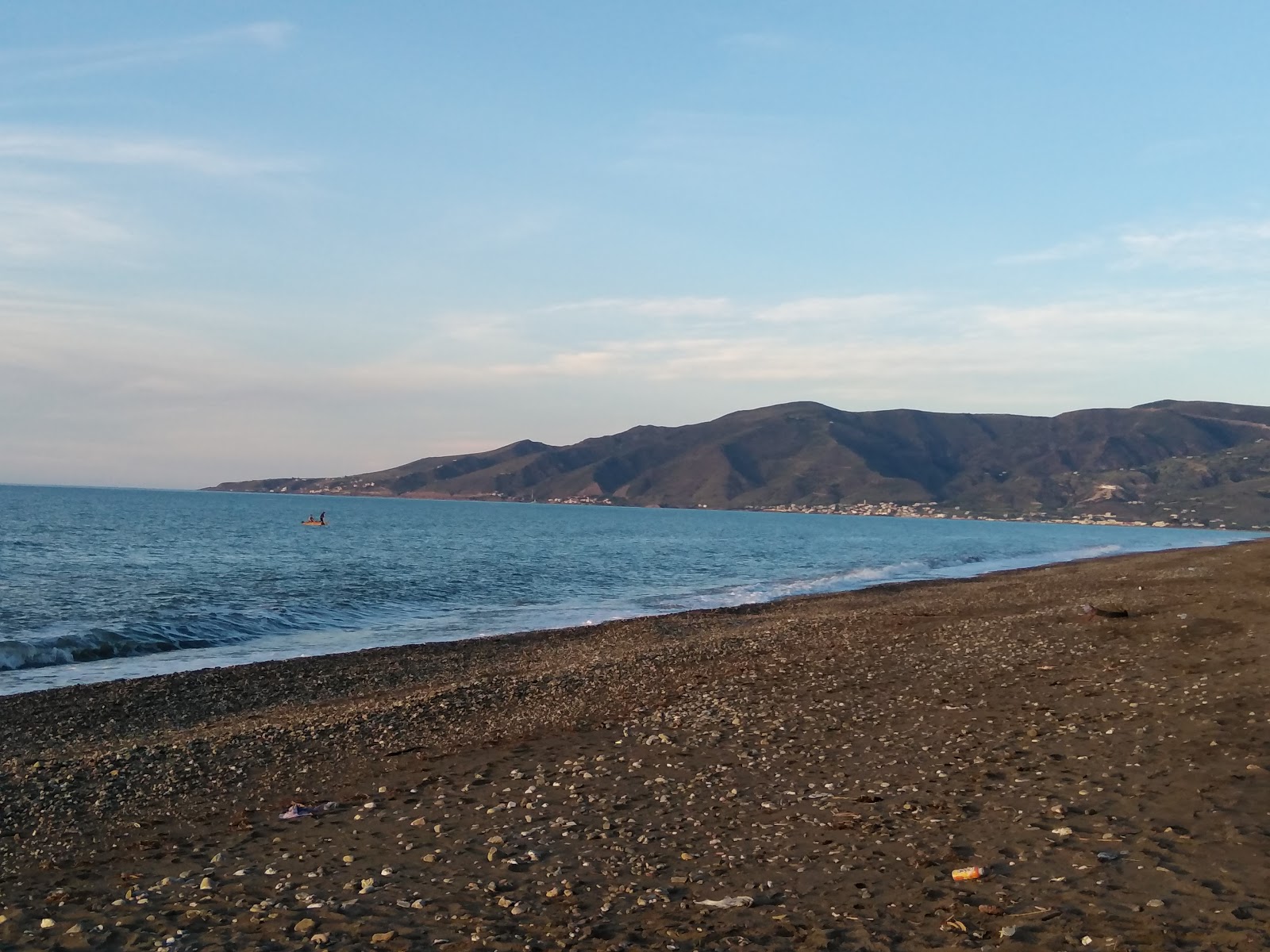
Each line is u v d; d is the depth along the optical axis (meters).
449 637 30.45
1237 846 7.23
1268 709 11.57
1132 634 20.47
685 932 6.36
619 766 11.28
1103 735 11.09
